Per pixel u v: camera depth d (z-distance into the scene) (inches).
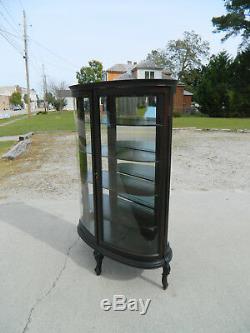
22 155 320.2
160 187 78.7
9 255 107.3
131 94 74.1
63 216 143.3
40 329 73.4
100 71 1921.8
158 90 71.2
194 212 146.9
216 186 194.5
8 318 76.9
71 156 312.0
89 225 102.3
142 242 88.1
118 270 98.2
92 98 82.6
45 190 186.4
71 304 81.9
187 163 270.5
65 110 1685.5
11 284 90.5
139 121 79.7
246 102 925.8
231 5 983.0
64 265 101.0
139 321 75.8
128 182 92.5
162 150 75.7
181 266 100.0
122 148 89.5
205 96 983.6
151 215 89.9
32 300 83.5
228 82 988.6
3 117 1174.3
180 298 84.1
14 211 149.8
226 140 435.8
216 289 88.1
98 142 85.7
